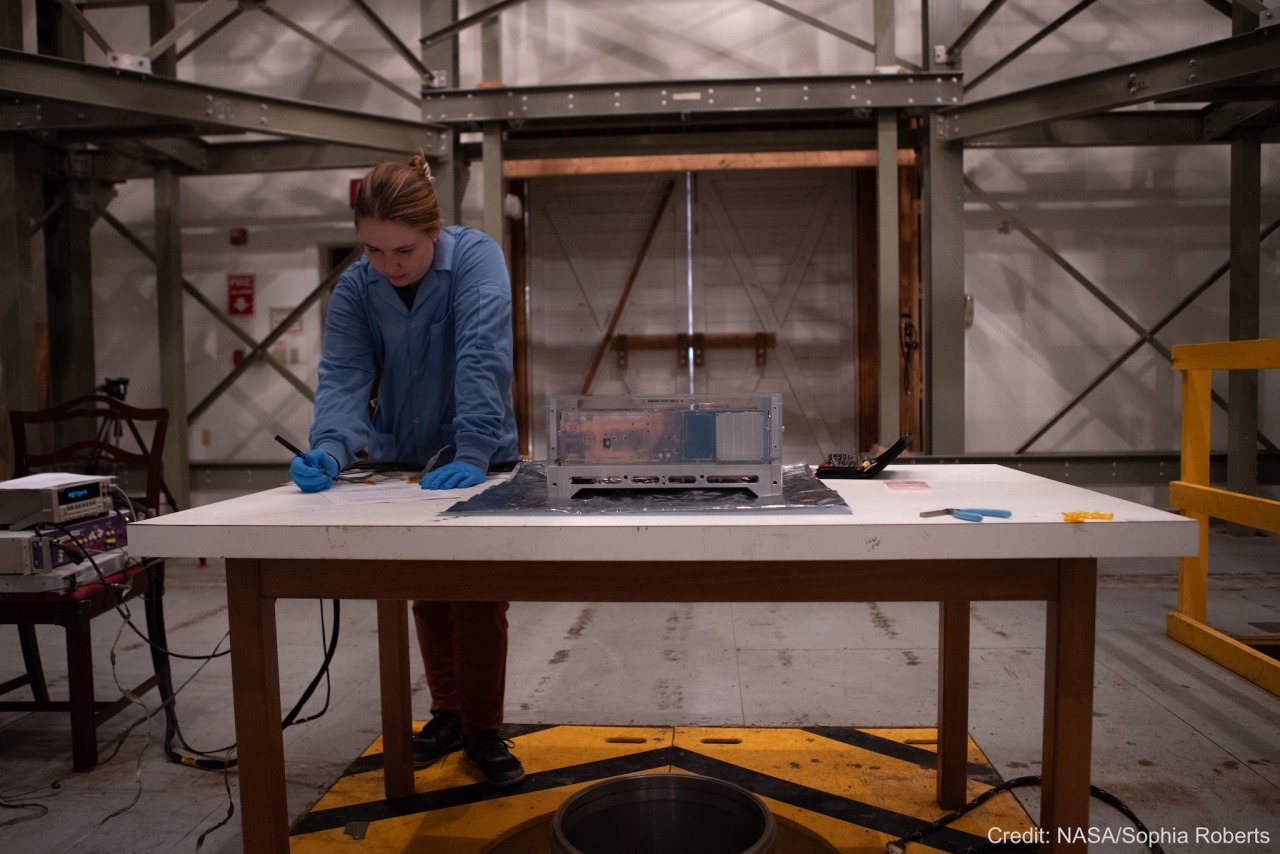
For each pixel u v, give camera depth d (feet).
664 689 9.08
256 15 20.36
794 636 10.93
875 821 6.12
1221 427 19.40
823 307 21.08
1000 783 6.74
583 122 16.01
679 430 4.63
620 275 21.40
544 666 9.90
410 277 5.80
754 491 4.65
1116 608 11.89
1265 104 14.05
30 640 8.63
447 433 6.48
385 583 4.32
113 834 6.32
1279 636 10.04
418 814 6.35
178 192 17.28
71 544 7.32
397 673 6.47
